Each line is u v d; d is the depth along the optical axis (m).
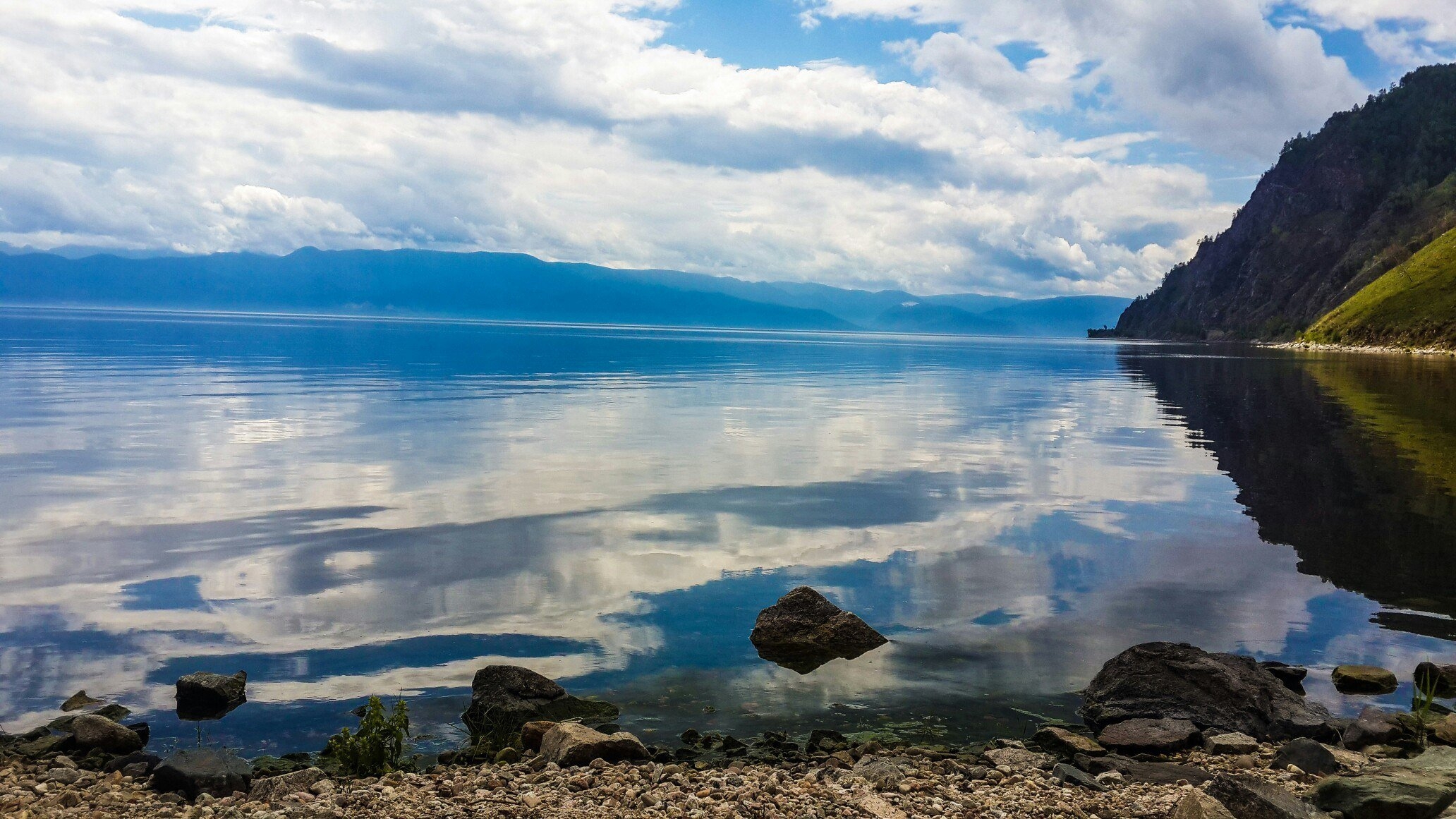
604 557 19.14
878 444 37.44
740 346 193.75
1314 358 145.00
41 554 19.00
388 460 31.52
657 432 40.22
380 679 12.77
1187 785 9.27
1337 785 8.25
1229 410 54.06
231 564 18.30
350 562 18.59
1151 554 19.75
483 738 10.99
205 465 30.16
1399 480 29.27
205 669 13.11
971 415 50.62
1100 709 11.80
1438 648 14.22
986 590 17.14
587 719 11.53
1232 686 11.79
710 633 14.68
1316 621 15.39
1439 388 71.75
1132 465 32.44
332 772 9.89
